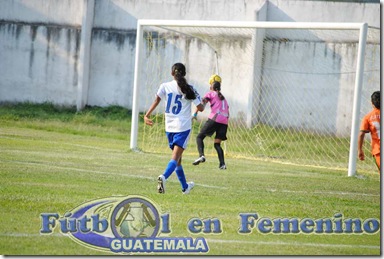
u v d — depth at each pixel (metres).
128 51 72.62
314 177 43.44
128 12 72.62
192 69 70.88
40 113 71.25
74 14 73.25
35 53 73.81
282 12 69.75
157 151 54.09
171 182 36.84
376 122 34.09
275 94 69.44
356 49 67.06
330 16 68.75
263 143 64.75
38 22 73.75
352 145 44.97
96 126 67.69
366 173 48.94
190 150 58.97
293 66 68.94
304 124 68.62
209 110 67.69
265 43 69.69
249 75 68.88
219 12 70.75
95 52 73.38
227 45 69.75
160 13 72.00
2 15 74.12
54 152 46.69
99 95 73.44
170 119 31.78
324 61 68.06
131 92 72.75
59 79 73.38
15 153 44.38
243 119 69.12
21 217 27.08
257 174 43.34
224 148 58.53
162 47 71.50
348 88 67.19
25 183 33.38
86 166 40.69
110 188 33.41
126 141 61.22
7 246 23.39
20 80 74.12
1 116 68.69
